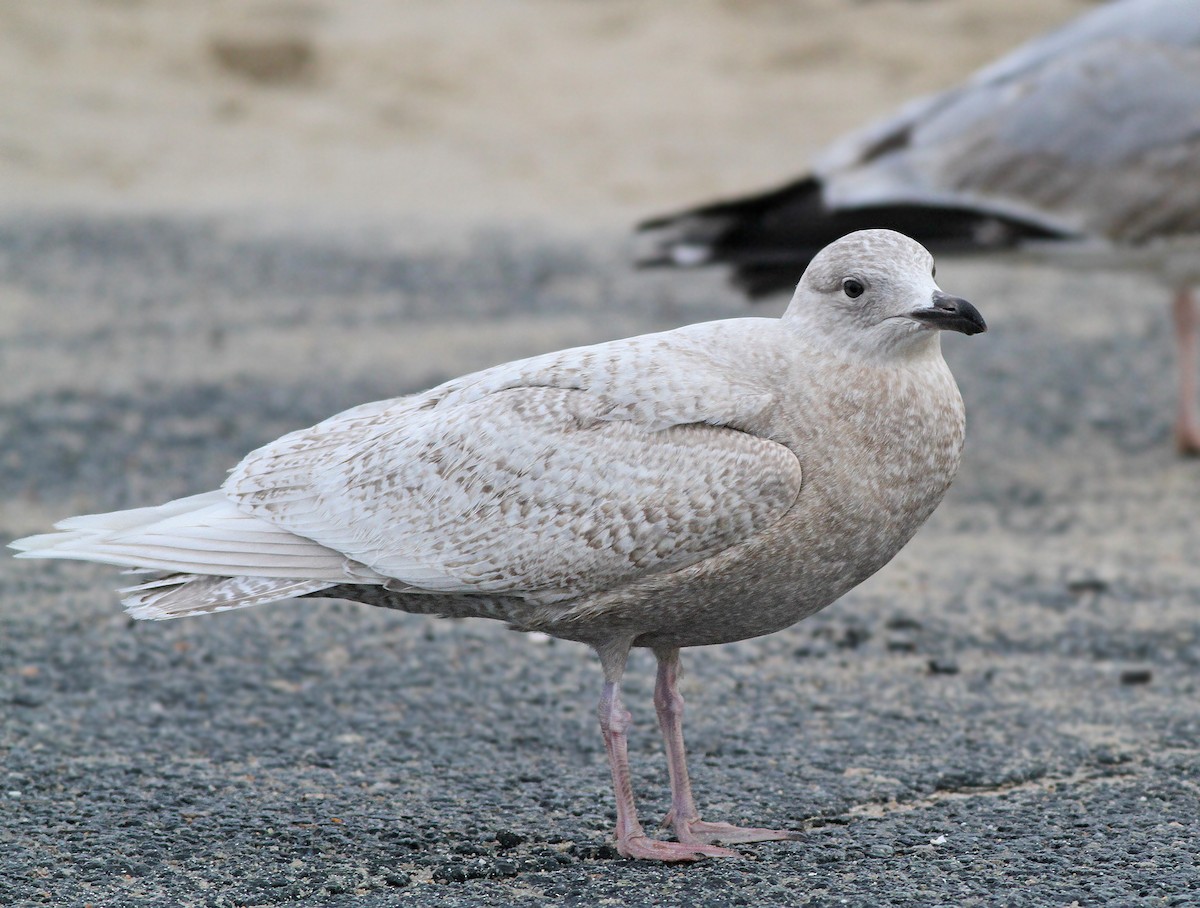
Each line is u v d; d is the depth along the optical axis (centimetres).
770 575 785
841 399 782
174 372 1917
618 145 3369
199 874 778
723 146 3325
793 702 1030
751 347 803
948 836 820
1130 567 1308
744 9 4303
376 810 860
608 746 809
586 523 772
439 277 2419
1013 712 1011
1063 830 823
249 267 2481
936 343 809
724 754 945
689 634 819
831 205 1677
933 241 1670
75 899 747
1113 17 1723
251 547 810
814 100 3634
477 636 1148
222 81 3838
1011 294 2377
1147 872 766
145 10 4284
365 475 809
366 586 824
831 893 750
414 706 1016
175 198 2969
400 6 4522
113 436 1664
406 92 3788
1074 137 1633
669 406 781
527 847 816
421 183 3120
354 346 2027
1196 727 980
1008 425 1755
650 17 4312
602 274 2438
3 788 874
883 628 1176
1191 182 1590
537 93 3784
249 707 1008
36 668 1058
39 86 3644
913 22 4053
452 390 834
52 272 2420
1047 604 1227
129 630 1138
